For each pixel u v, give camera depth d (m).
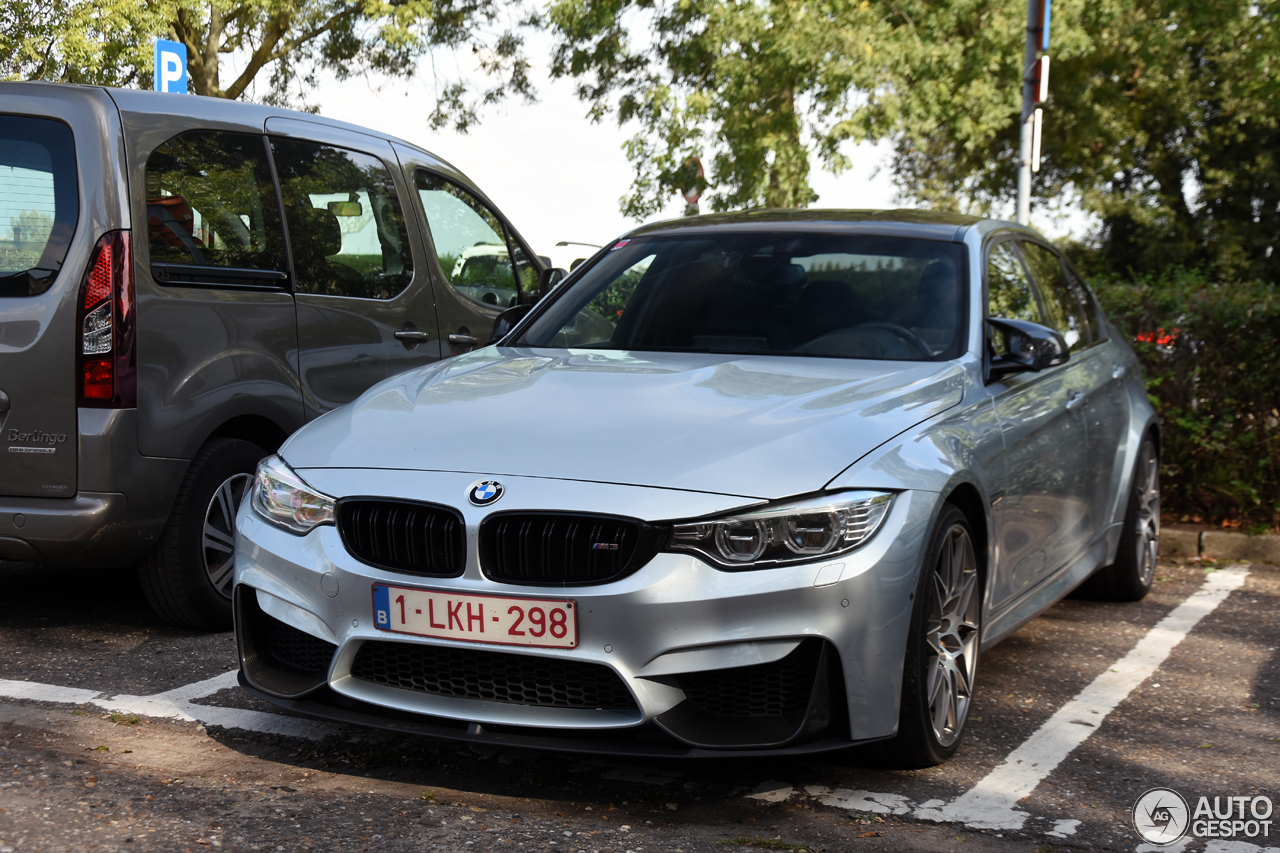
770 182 18.94
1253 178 31.61
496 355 4.20
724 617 2.86
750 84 18.12
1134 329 7.14
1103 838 2.98
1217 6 25.09
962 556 3.43
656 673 2.86
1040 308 4.88
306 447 3.41
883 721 3.04
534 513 2.93
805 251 4.49
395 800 3.07
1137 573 5.55
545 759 3.40
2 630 4.70
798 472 3.00
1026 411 4.07
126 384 4.28
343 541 3.13
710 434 3.13
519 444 3.15
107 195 4.29
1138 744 3.72
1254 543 6.70
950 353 3.97
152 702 3.83
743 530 2.89
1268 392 6.88
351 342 5.34
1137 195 30.91
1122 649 4.86
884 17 19.64
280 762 3.34
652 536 2.88
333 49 23.03
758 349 4.09
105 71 17.70
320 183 5.32
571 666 2.94
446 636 2.97
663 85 18.83
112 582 5.57
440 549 3.01
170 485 4.45
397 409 3.52
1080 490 4.73
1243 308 6.80
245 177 4.91
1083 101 27.69
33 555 4.31
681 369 3.75
